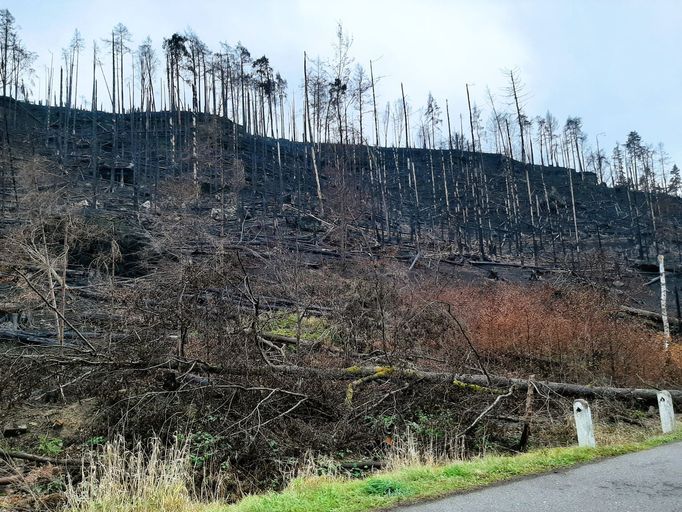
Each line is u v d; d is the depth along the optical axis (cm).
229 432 820
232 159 3656
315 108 3888
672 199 5759
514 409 1073
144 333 951
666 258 4009
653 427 1080
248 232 2620
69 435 909
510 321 1447
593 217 5075
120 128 4675
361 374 1058
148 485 557
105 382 873
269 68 4525
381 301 1352
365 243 2733
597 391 1170
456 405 983
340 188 2770
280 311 1465
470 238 3812
